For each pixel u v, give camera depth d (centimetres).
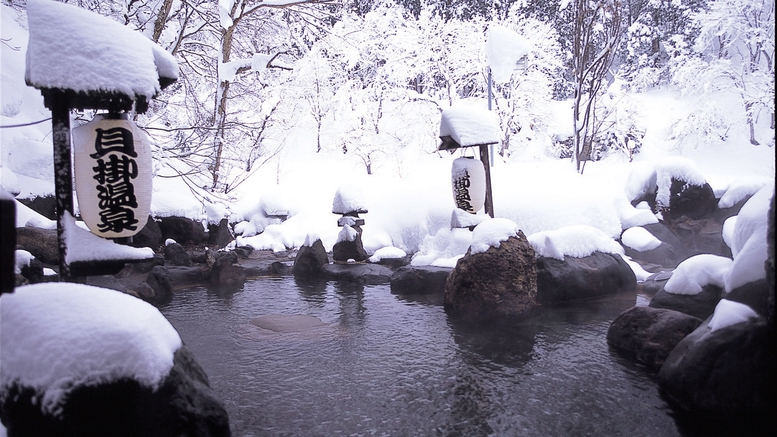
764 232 415
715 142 2153
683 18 2503
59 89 383
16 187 952
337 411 416
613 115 2191
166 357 264
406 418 402
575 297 829
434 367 522
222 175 1645
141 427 250
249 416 406
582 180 1380
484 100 2056
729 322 396
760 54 2309
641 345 541
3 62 1248
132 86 406
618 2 1617
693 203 1293
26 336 249
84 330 251
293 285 1014
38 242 859
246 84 1739
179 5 1404
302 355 565
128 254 421
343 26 1831
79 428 242
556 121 2244
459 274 764
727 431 373
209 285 1014
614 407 418
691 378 402
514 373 502
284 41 1867
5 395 247
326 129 2344
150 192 446
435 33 2039
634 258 1144
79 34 396
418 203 1388
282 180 1842
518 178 1393
